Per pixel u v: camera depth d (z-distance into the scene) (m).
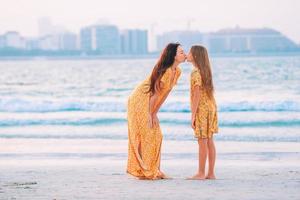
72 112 23.05
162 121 19.69
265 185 8.77
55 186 8.91
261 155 12.76
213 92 9.34
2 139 16.06
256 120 19.80
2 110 24.02
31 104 24.12
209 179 9.41
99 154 13.22
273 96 29.62
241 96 30.23
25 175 10.23
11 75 63.00
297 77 45.19
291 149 13.68
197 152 13.34
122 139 15.97
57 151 13.70
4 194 8.23
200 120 9.27
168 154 13.05
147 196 7.97
